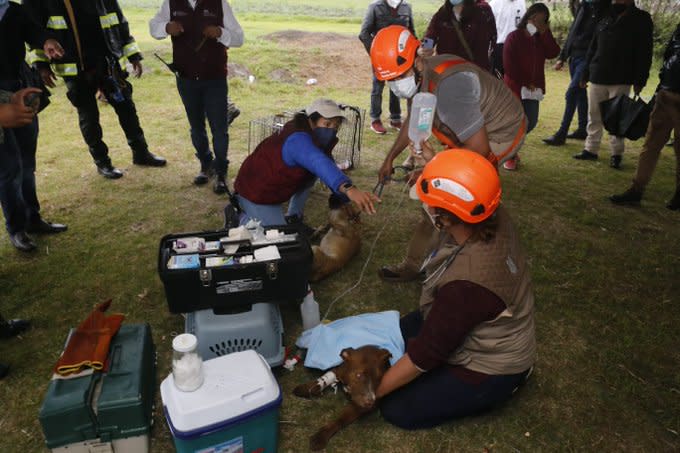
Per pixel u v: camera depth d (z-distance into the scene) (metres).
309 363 2.81
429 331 2.14
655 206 5.04
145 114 7.13
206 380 2.14
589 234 4.47
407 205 4.89
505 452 2.43
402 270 3.65
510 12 6.70
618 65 5.50
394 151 3.45
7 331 3.03
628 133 4.98
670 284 3.81
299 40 10.89
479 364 2.29
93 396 2.16
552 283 3.77
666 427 2.61
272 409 2.15
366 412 2.50
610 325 3.35
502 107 2.91
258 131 6.62
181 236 2.91
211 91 4.66
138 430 2.21
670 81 4.50
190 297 2.62
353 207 3.73
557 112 8.23
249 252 2.78
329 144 3.28
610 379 2.91
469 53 4.84
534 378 2.88
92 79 4.66
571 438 2.53
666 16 11.46
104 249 3.97
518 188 5.30
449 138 2.90
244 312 2.69
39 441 2.43
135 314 3.29
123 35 4.92
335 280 3.70
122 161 5.61
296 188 3.37
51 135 6.33
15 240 3.85
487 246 2.10
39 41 3.76
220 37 4.48
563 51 6.84
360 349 2.59
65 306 3.34
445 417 2.47
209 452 2.11
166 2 4.48
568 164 6.02
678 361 3.06
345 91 8.78
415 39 2.88
